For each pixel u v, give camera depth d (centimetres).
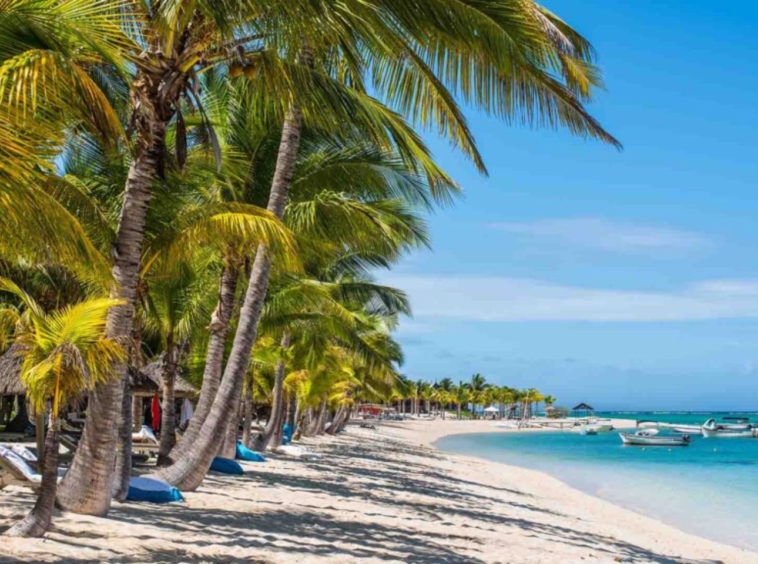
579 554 1168
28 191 564
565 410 18875
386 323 3819
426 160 1021
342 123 948
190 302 1652
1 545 698
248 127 1370
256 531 955
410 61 907
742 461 4912
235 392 1227
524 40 759
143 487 1091
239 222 902
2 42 598
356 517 1210
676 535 1802
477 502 1788
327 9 751
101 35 636
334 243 1448
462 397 15725
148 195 872
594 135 873
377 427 8619
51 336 706
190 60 860
